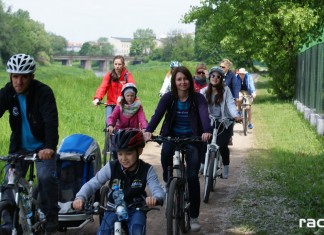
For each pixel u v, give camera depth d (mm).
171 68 11789
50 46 107500
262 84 42125
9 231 4289
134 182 4203
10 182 4457
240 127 15984
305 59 19953
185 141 5672
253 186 8367
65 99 16891
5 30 89312
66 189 5770
